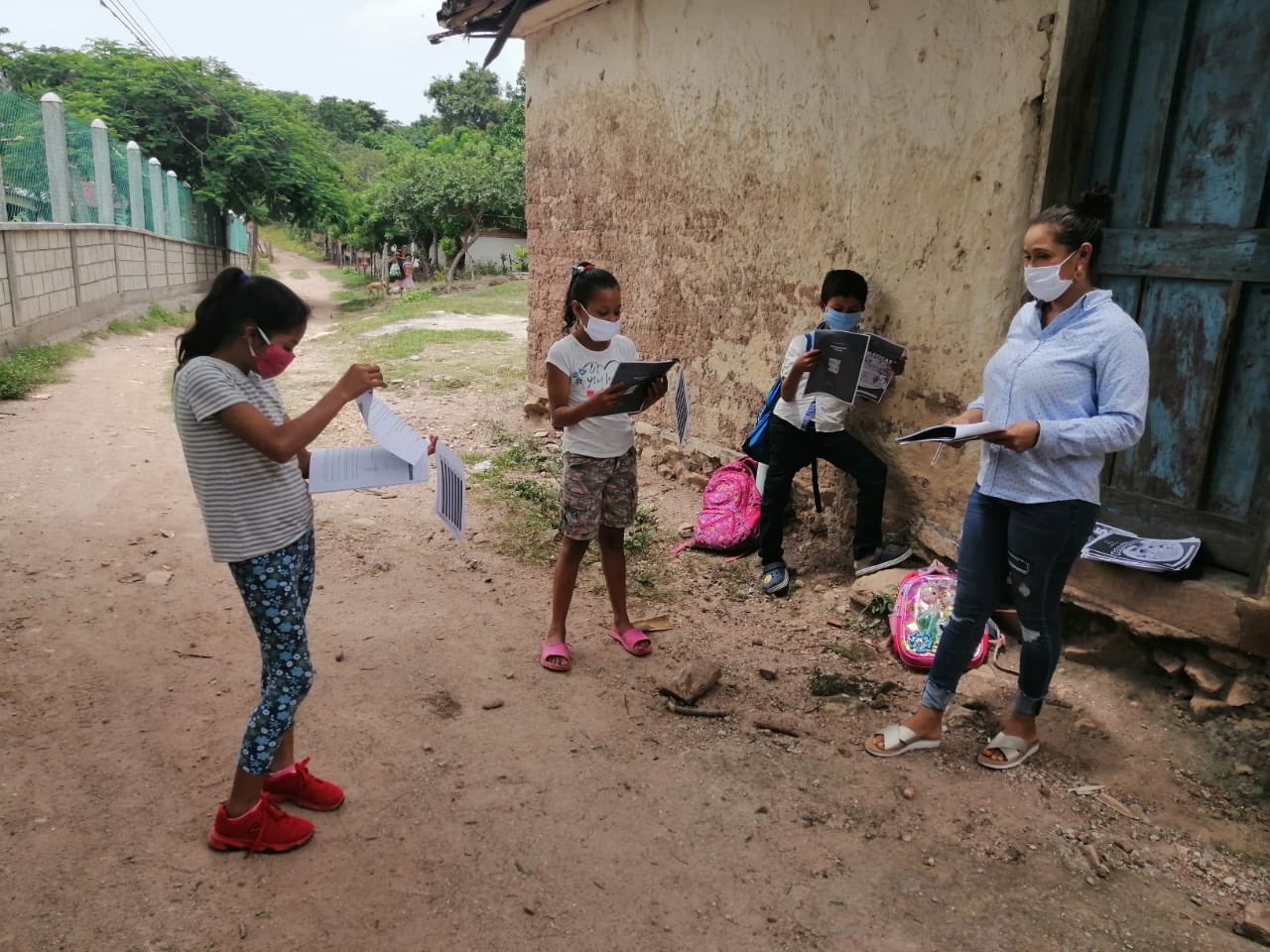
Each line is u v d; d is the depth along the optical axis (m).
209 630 4.25
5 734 3.34
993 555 3.15
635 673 4.01
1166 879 2.76
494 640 4.27
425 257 37.56
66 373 10.48
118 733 3.38
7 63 23.64
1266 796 3.09
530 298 8.33
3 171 11.37
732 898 2.64
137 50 26.00
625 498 4.03
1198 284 3.54
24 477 6.39
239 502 2.52
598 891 2.65
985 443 3.12
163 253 20.28
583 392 3.85
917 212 4.52
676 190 6.27
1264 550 3.27
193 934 2.44
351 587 4.82
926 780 3.23
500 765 3.27
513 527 5.80
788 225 5.38
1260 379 3.39
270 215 27.69
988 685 3.83
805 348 4.61
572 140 7.35
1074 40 3.72
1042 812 3.06
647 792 3.13
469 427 8.32
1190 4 3.46
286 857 2.75
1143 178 3.70
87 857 2.71
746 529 5.45
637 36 6.40
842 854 2.84
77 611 4.38
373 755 3.31
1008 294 4.12
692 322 6.32
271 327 2.49
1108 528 3.91
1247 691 3.37
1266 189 3.31
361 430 8.13
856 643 4.32
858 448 4.78
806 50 5.07
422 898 2.60
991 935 2.52
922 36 4.37
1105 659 3.82
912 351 4.64
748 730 3.57
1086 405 2.87
